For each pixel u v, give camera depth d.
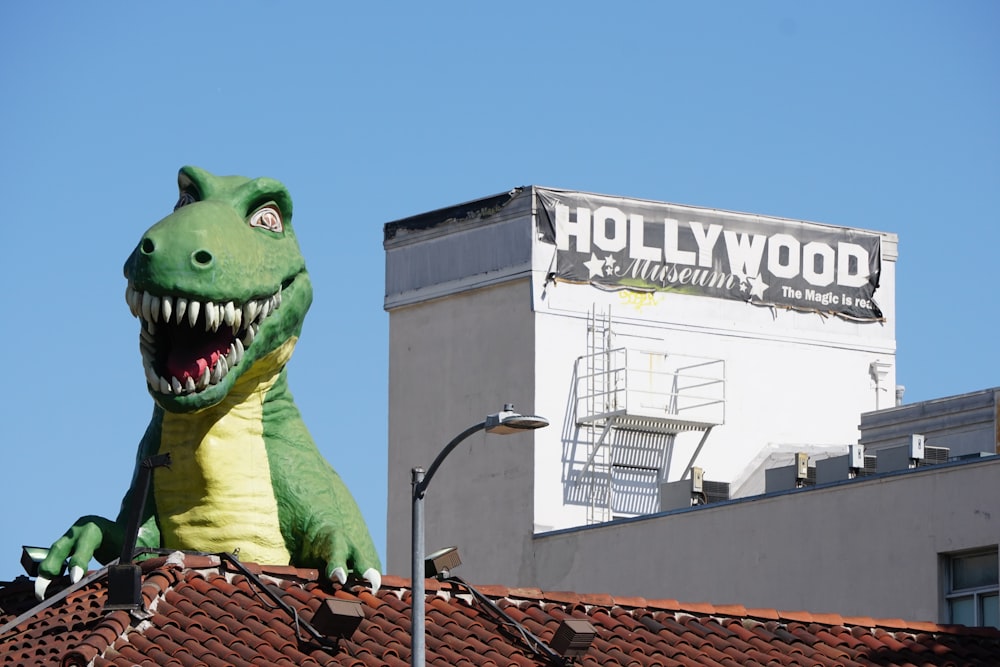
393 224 118.94
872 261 123.69
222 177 49.59
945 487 77.25
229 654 45.69
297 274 49.12
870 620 56.50
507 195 114.25
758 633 54.25
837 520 80.62
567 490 110.75
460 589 51.56
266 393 49.50
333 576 48.53
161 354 47.06
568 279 113.19
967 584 76.44
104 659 44.28
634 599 53.91
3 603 49.41
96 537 48.22
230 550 48.81
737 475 116.69
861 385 121.94
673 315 116.38
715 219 118.75
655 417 113.38
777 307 120.12
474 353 114.06
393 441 116.44
